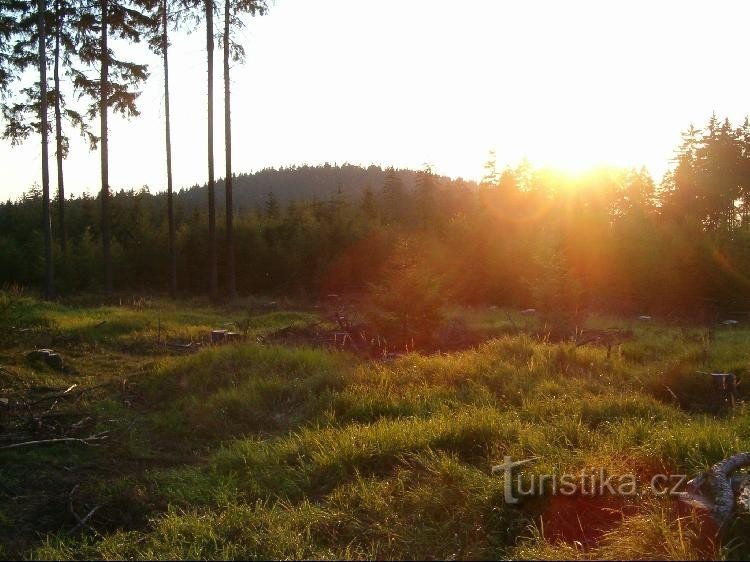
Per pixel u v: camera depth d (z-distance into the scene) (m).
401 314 13.76
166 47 25.94
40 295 22.89
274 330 15.57
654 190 34.06
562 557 4.12
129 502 5.53
